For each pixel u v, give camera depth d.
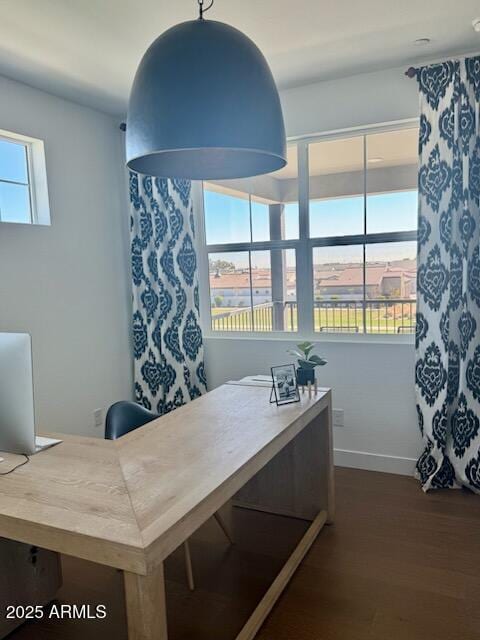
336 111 3.35
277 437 2.08
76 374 3.62
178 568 2.45
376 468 3.47
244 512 3.02
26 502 1.49
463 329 3.00
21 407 1.78
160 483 1.62
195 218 3.99
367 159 3.42
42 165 3.32
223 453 1.88
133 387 4.16
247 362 3.85
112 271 3.94
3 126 3.05
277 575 2.34
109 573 2.41
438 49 2.88
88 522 1.36
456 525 2.72
